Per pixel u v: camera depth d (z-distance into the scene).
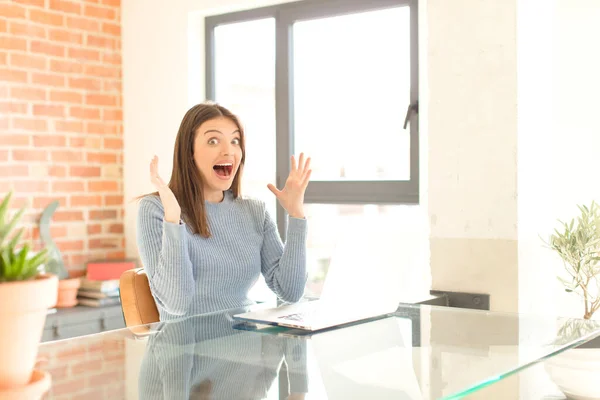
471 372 1.07
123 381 1.04
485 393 1.83
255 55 3.70
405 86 3.19
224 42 3.81
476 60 2.68
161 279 2.02
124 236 3.95
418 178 3.12
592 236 2.39
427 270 2.82
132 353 1.23
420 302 2.59
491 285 2.67
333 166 3.45
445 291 2.76
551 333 1.36
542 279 2.76
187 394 0.97
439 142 2.78
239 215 2.33
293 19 3.49
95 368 1.12
